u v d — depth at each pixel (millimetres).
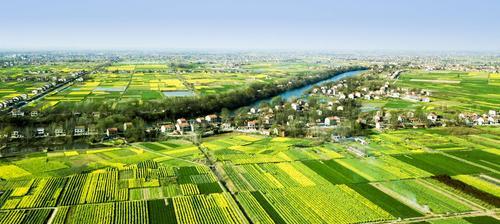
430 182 144500
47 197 127875
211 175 150250
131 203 124188
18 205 121438
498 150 186875
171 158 172375
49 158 170625
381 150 185250
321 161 168125
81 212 117312
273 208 122250
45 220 112125
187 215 116188
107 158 171625
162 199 127562
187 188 137125
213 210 119750
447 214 118812
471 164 165875
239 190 136500
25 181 142000
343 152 181625
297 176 150000
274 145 194125
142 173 151875
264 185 141000
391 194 133250
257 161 168000
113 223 110750
